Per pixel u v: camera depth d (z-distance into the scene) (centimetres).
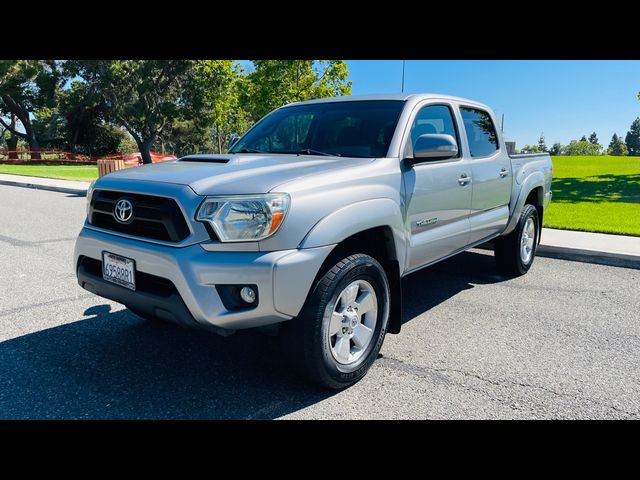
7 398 305
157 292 292
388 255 353
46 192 1575
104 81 4556
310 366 298
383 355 378
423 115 413
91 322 434
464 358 373
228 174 301
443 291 546
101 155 5819
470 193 457
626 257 659
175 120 5369
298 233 282
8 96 5234
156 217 288
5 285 543
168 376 337
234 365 354
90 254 330
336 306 312
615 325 445
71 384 324
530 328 436
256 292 272
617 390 326
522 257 603
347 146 389
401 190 358
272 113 481
